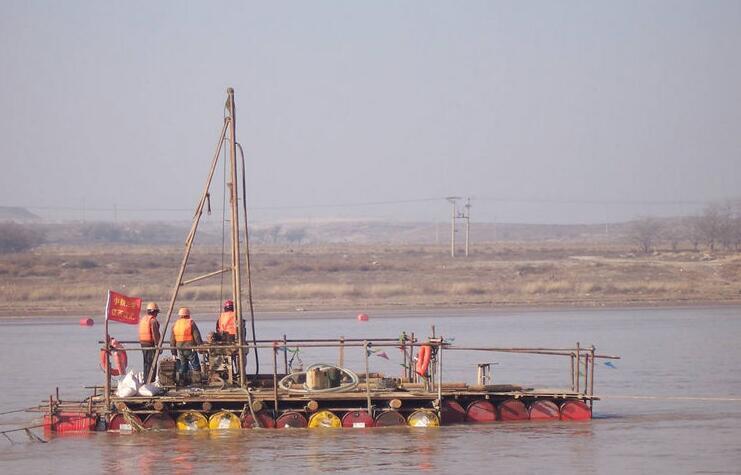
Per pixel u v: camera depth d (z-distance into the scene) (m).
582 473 69.25
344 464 71.38
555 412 86.69
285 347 82.31
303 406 82.81
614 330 181.62
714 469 70.69
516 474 68.88
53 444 78.94
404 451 75.06
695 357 139.50
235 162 86.38
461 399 85.44
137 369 128.38
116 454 75.25
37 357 144.88
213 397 81.31
